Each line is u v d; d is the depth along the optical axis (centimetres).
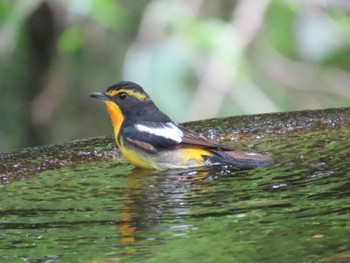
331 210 755
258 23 1791
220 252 650
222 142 1122
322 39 1788
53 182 955
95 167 1042
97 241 703
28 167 1012
